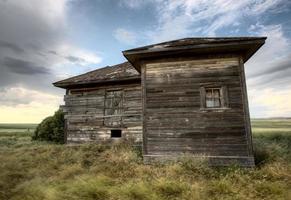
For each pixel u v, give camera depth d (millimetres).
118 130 13867
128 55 9422
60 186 6457
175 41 9258
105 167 8469
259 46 8375
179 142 8773
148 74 9594
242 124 8312
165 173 7273
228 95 8633
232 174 7004
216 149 8367
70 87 14469
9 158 10125
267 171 7090
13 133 34094
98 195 5809
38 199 5801
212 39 8773
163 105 9195
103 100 13477
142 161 8984
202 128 8641
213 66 8961
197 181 6695
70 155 10664
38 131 18500
